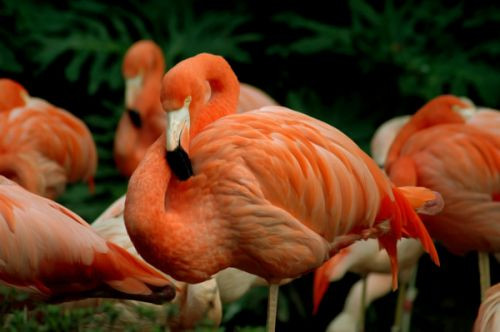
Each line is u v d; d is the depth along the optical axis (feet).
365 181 22.00
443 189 30.30
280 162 21.21
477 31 47.44
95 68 45.03
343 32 46.29
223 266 21.91
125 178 44.16
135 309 24.98
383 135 39.37
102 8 47.03
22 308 22.95
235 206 21.15
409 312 38.45
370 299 37.76
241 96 38.68
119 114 45.50
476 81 45.47
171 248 20.88
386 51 45.21
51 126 34.53
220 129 21.52
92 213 42.01
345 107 45.52
